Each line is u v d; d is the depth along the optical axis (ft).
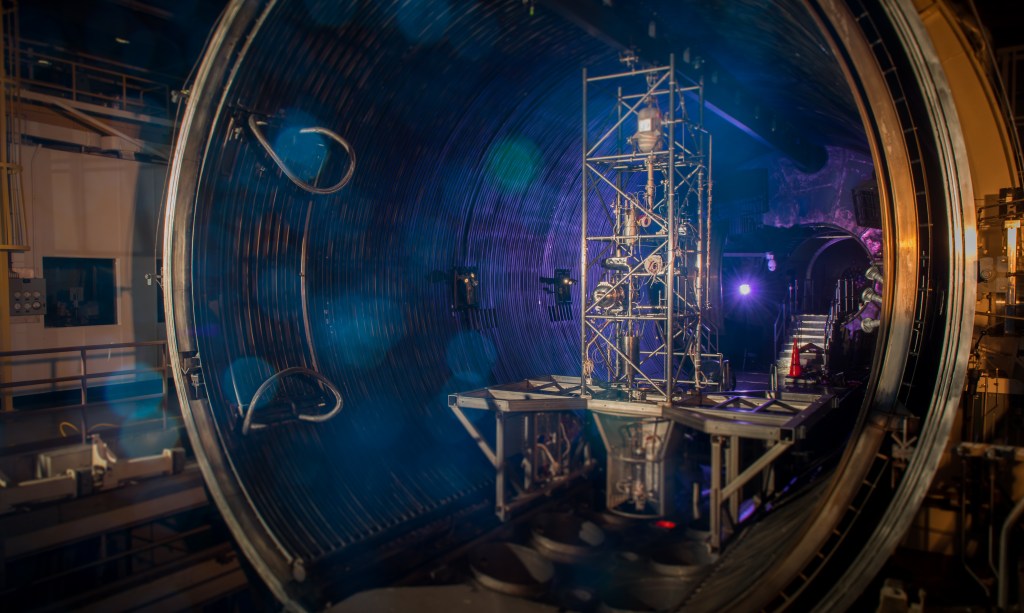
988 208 26.30
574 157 51.49
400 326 39.88
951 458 24.11
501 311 49.26
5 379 34.42
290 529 29.12
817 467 39.06
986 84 26.04
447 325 43.47
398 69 33.35
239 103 28.86
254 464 30.25
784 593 23.26
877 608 21.58
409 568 31.58
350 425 34.96
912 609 20.68
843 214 63.10
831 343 58.75
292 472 31.32
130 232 42.11
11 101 34.37
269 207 32.17
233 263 31.35
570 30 36.94
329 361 35.37
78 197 39.37
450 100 37.60
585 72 36.68
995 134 26.13
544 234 53.93
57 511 27.14
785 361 61.00
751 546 29.07
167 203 29.07
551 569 31.63
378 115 34.50
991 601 21.43
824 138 59.52
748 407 34.17
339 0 28.12
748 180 66.54
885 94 23.18
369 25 30.17
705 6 33.63
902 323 24.07
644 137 33.73
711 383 40.57
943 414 22.08
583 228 36.63
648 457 34.99
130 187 42.06
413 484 35.04
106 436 31.71
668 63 36.24
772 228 69.67
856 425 24.50
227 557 32.17
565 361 54.80
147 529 32.45
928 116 22.79
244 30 27.45
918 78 22.56
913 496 21.81
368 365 37.42
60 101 38.63
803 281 86.12
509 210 48.49
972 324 22.03
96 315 41.60
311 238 34.42
